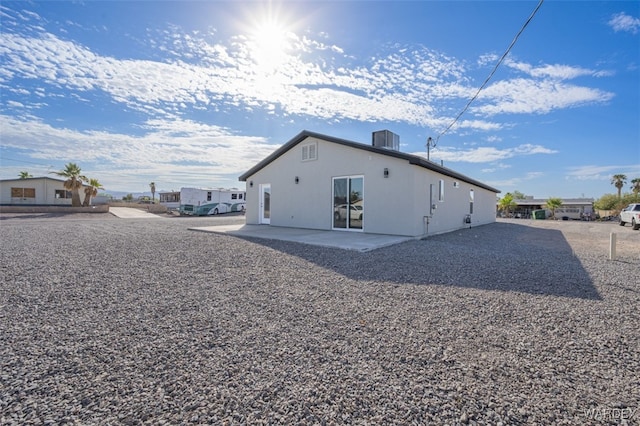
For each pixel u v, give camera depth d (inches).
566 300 146.5
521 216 1581.0
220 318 122.2
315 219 474.9
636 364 89.4
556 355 94.1
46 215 930.7
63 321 117.3
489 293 156.8
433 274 194.5
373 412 67.6
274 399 71.8
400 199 383.6
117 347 96.7
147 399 71.2
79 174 1226.6
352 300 145.1
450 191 514.0
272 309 132.7
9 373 80.8
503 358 92.1
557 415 67.0
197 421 64.1
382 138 490.0
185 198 1198.9
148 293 153.2
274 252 264.2
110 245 293.1
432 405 70.0
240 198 1342.3
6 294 148.6
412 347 98.7
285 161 520.4
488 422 64.5
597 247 337.4
